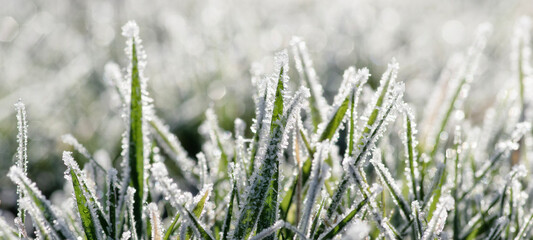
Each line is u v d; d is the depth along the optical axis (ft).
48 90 2.10
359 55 2.48
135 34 0.96
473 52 1.23
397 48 2.83
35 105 1.99
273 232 0.97
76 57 2.46
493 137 1.30
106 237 0.97
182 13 3.03
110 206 0.98
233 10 2.67
